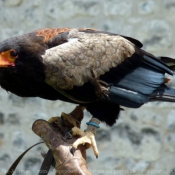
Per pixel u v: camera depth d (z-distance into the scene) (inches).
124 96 359.3
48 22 603.5
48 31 358.6
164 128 581.6
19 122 602.2
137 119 584.1
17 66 342.6
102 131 586.9
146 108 583.8
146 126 582.9
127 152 584.1
